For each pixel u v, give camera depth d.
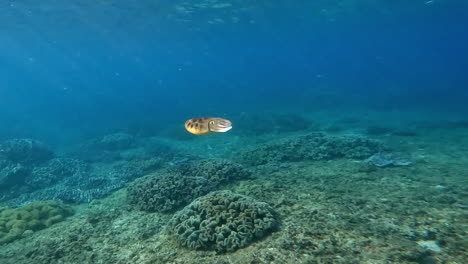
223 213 5.75
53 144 25.22
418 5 34.81
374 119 24.61
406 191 7.46
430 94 40.56
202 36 52.78
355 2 30.69
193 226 5.70
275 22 41.22
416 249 4.59
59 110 51.66
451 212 5.93
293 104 40.41
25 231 7.71
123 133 24.30
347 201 6.86
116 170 14.99
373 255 4.50
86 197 10.84
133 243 6.24
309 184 8.48
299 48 130.25
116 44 57.97
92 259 5.73
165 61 171.88
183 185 8.63
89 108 52.97
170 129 27.48
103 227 7.34
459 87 49.62
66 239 6.76
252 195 7.76
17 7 23.42
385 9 36.38
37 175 13.66
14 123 37.62
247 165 12.52
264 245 5.05
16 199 11.47
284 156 12.52
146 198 8.51
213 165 10.23
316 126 23.06
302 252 4.72
